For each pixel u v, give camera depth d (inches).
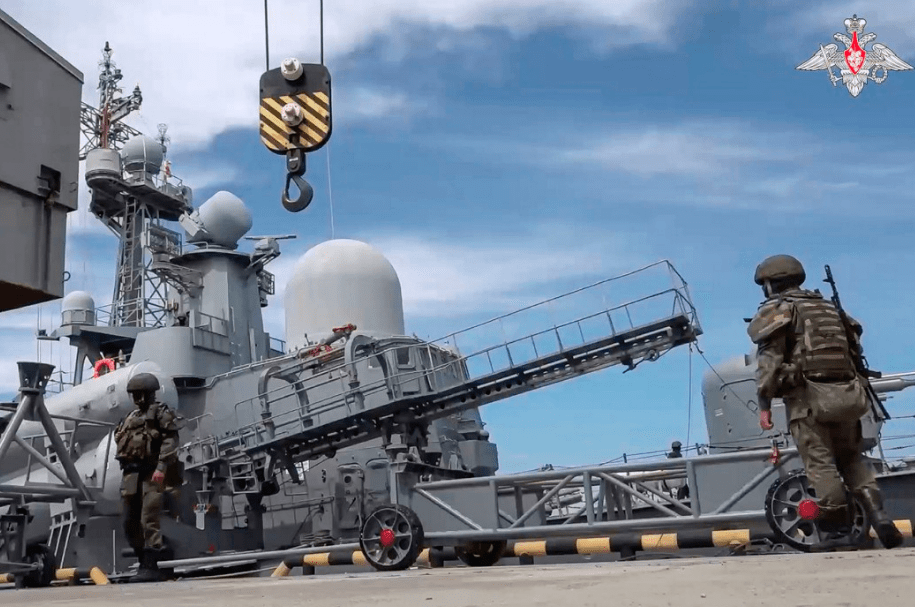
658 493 342.3
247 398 928.3
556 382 768.9
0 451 516.1
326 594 162.2
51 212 264.5
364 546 362.3
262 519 884.0
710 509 321.7
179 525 815.1
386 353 807.7
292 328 1084.5
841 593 114.7
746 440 593.0
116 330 1115.3
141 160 1257.4
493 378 770.2
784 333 253.3
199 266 1063.6
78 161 274.8
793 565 174.1
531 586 155.5
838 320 254.4
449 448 941.2
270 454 846.5
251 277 1090.7
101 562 773.9
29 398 530.6
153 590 237.1
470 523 363.6
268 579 307.3
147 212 1268.5
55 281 261.7
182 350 959.0
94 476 757.9
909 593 111.0
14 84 257.9
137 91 1304.1
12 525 535.5
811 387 249.0
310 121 331.0
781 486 301.1
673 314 712.4
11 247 251.6
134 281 1216.2
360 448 913.5
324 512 880.3
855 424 253.9
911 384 559.5
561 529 346.3
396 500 376.5
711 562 221.5
